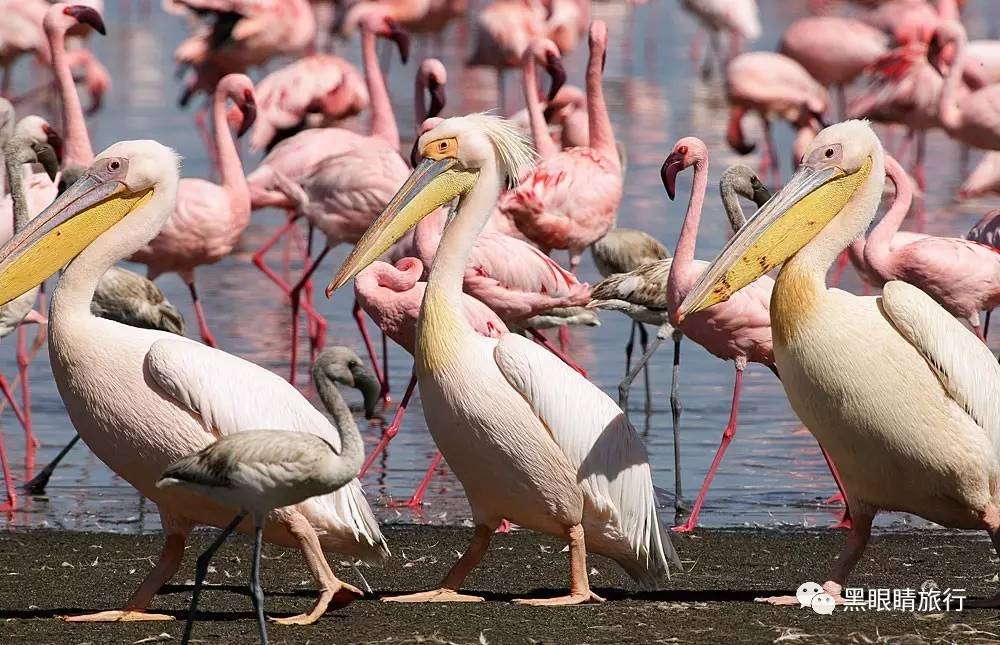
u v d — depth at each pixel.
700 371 17.84
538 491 9.81
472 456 9.83
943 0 36.84
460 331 9.80
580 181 17.98
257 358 17.94
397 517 12.93
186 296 20.86
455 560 11.51
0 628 9.32
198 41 29.44
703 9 38.19
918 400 9.41
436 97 21.44
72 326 9.51
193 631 9.21
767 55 30.14
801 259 9.66
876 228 16.00
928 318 9.39
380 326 14.36
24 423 14.77
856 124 9.85
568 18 36.28
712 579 10.94
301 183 19.11
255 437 8.23
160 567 9.66
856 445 9.58
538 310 15.48
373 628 9.23
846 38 33.00
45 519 12.77
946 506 9.73
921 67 27.94
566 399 9.70
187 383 9.25
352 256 10.09
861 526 9.93
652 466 14.28
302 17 29.81
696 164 13.66
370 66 22.34
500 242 15.39
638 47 46.00
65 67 19.39
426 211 10.06
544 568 11.28
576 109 24.09
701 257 21.42
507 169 10.17
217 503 9.30
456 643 8.85
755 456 14.62
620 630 9.16
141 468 9.55
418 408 16.50
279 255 23.67
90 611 9.88
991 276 15.66
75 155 19.36
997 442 9.59
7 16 32.53
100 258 9.70
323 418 9.63
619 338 19.36
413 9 37.16
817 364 9.49
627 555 10.16
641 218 24.20
